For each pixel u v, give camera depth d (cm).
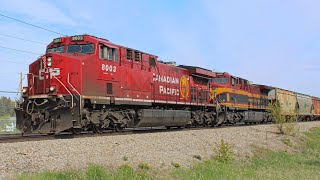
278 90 4553
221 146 1758
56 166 1034
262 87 4306
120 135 1611
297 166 1853
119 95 1831
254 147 2250
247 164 1761
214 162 1589
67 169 1026
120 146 1399
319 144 3059
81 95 1563
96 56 1680
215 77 3148
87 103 1636
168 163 1386
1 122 3006
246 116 3691
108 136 1530
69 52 1709
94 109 1695
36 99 1614
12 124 3023
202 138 2019
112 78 1783
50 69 1609
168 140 1741
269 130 3294
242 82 3662
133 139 1559
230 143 2116
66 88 1561
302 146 2805
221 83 3253
